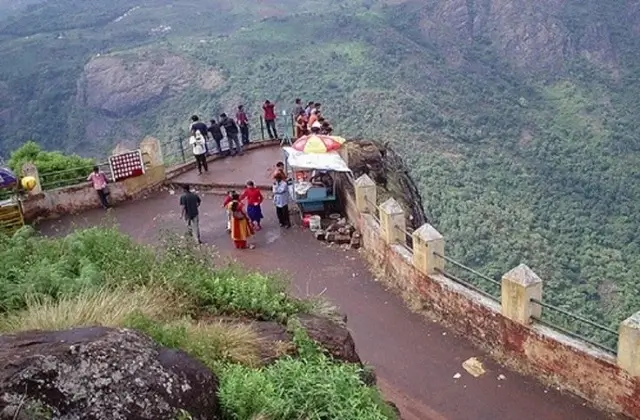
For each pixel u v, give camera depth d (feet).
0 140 340.39
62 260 31.48
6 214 56.75
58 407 16.01
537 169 248.32
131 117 330.54
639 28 441.68
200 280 31.09
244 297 30.19
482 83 359.66
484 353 37.65
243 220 51.37
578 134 303.68
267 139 78.64
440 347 38.45
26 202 60.80
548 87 383.65
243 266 46.37
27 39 453.99
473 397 34.12
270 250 51.34
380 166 69.82
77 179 68.13
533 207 202.90
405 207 65.62
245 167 70.33
